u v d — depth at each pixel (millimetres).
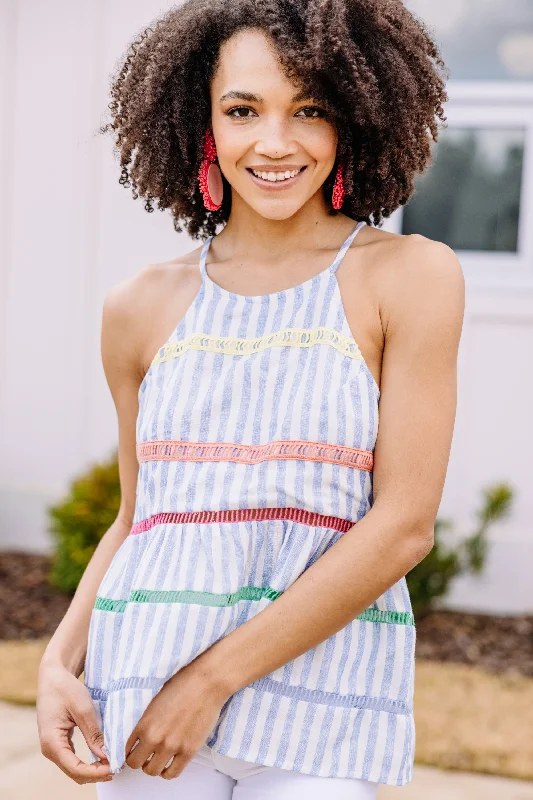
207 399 1527
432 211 5230
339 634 1478
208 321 1587
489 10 5137
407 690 1497
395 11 1655
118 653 1472
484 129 5172
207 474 1500
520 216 5156
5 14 5668
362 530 1416
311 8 1543
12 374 5797
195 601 1437
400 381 1461
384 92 1638
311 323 1523
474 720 3664
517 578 5066
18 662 4141
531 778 3205
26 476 5805
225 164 1594
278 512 1469
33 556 5688
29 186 5711
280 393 1499
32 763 3293
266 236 1646
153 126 1785
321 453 1455
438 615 4949
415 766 3285
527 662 4383
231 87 1537
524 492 5094
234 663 1398
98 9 5562
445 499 5145
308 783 1444
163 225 5570
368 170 1716
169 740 1397
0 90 5691
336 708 1454
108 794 1543
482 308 5094
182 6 1732
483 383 5117
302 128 1560
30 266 5734
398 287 1494
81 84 5621
